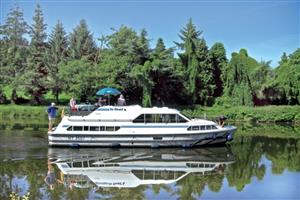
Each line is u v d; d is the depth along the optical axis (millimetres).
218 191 19016
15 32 82938
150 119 30406
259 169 23750
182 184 20156
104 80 62875
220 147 31750
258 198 17922
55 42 92375
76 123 29891
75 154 27438
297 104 68750
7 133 36781
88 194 18094
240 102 68375
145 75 62906
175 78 69812
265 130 46844
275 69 77000
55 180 20344
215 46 78500
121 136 30078
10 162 24125
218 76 77562
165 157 27125
